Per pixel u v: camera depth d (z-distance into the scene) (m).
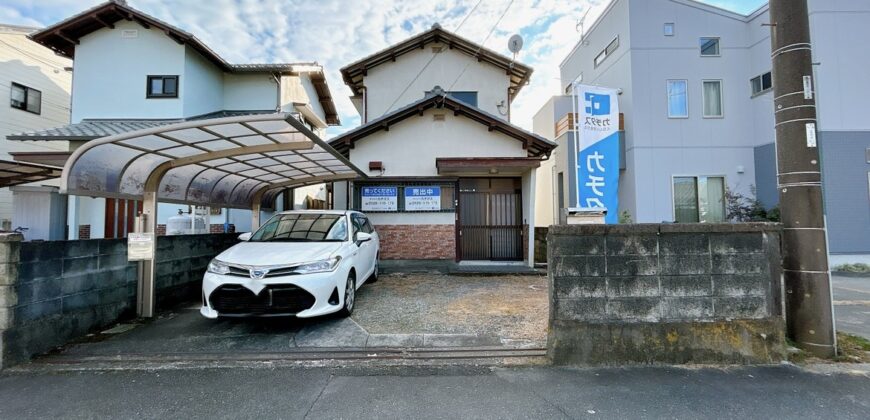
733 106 11.58
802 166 3.79
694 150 11.55
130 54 11.28
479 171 9.13
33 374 3.41
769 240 3.74
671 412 2.76
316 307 4.41
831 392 3.04
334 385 3.21
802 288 3.77
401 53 12.67
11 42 11.70
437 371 3.49
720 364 3.61
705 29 11.69
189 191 6.20
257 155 5.71
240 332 4.52
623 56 12.04
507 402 2.92
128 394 3.05
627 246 3.71
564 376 3.39
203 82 12.14
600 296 3.69
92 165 4.47
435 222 9.59
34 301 3.78
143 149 4.66
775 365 3.56
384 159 9.54
